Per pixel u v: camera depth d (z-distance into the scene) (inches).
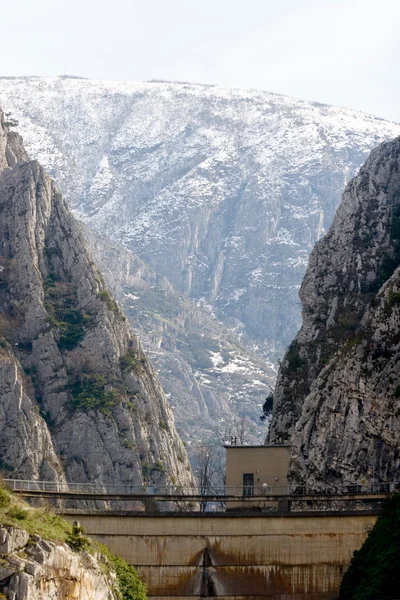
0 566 4311.0
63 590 4554.6
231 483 7834.6
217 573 6683.1
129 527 6688.0
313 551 6766.7
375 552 6555.1
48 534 4736.7
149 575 6653.5
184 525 6722.4
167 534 6697.8
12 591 4269.2
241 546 6737.2
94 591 4896.7
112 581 5339.6
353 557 6692.9
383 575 6412.4
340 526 6796.3
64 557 4596.5
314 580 6737.2
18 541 4441.4
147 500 6855.3
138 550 6678.2
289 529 6781.5
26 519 4788.4
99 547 5782.5
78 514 6653.5
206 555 6692.9
